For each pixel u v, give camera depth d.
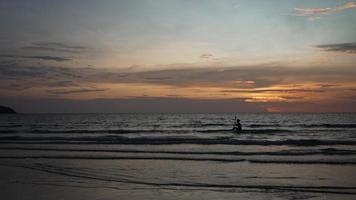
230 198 9.25
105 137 29.20
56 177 12.34
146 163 15.12
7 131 40.12
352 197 9.31
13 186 10.97
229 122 69.94
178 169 13.59
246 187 10.49
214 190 10.16
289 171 13.04
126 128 50.12
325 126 48.81
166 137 29.95
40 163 15.30
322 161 15.23
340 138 28.70
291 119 83.50
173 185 10.84
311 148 20.44
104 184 11.12
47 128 49.91
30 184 11.23
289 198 9.23
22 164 15.08
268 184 10.85
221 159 16.02
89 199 9.33
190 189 10.30
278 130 39.12
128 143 23.70
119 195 9.70
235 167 13.98
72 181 11.65
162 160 15.92
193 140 25.19
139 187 10.65
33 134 35.16
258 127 47.75
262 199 9.12
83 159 16.39
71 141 25.28
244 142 23.89
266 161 15.35
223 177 11.97
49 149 20.30
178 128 49.34
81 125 61.06
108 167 14.18
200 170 13.34
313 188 10.33
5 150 19.97
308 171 13.02
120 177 12.19
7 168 14.20
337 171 13.00
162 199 9.21
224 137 29.94
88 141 25.19
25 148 20.88
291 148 20.55
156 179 11.74
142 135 34.22
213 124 61.59
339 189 10.20
